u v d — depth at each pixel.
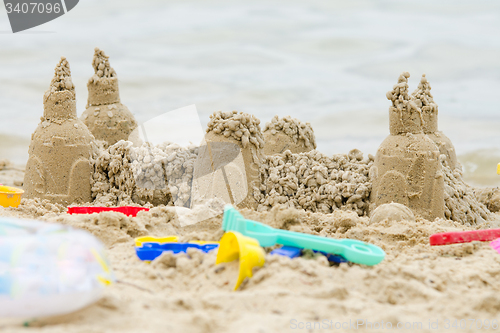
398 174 2.98
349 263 2.70
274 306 2.38
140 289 2.60
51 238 2.17
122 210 2.91
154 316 2.21
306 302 2.38
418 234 2.84
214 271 2.66
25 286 1.96
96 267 2.19
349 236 2.81
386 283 2.65
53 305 2.00
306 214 2.92
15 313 1.96
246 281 2.64
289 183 3.01
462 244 2.80
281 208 2.79
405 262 2.74
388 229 2.85
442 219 2.96
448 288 2.67
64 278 2.04
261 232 2.71
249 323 2.20
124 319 2.14
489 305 2.50
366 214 3.01
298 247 2.71
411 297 2.64
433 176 2.98
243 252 2.62
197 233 2.78
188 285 2.66
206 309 2.38
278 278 2.60
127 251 2.74
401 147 2.98
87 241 2.26
